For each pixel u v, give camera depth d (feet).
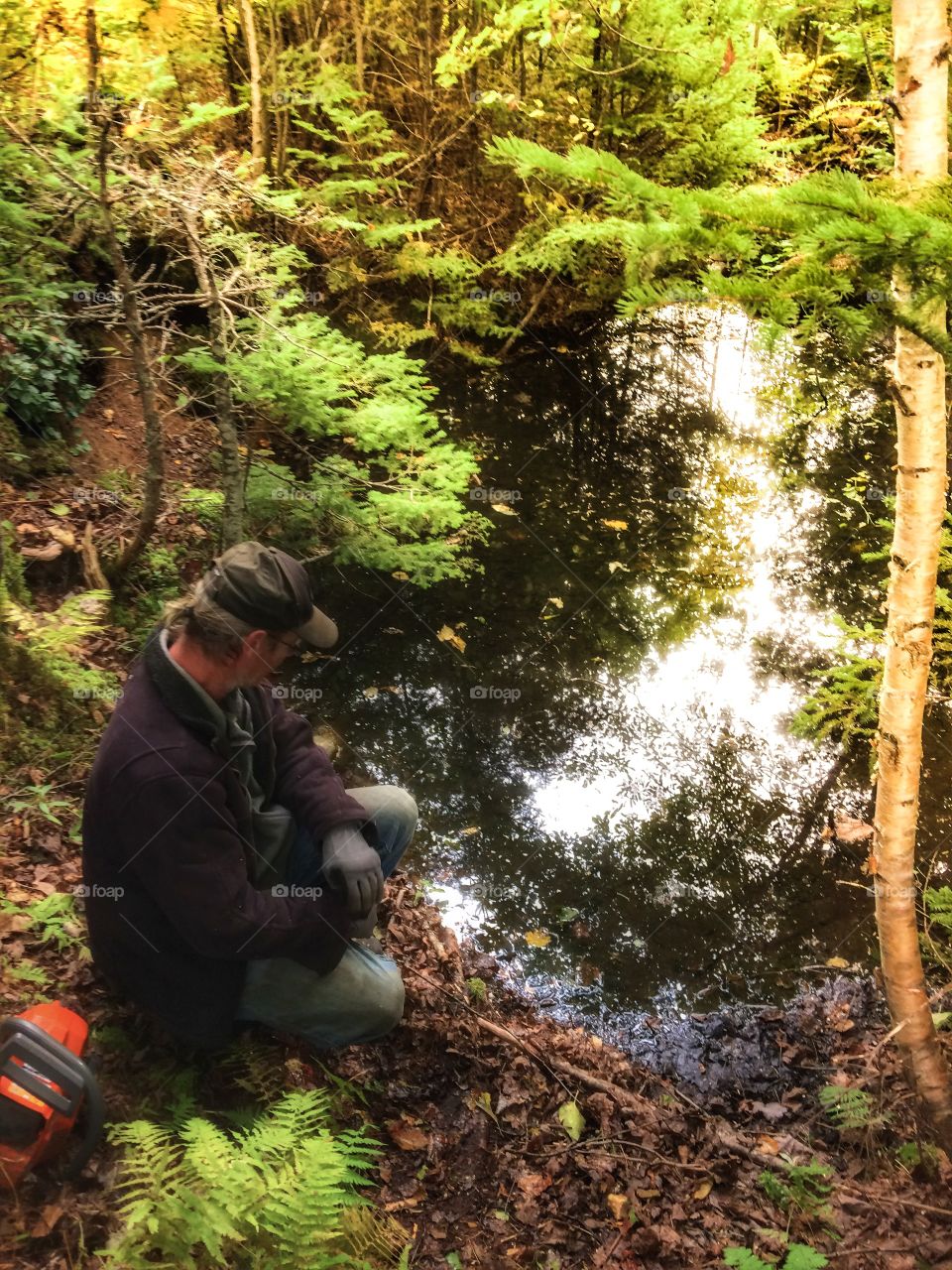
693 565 18.26
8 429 15.49
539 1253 8.23
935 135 7.04
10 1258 6.78
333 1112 8.89
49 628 12.26
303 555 15.53
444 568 15.69
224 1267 6.80
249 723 7.98
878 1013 11.35
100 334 17.93
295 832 8.65
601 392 22.79
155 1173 6.81
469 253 23.27
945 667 15.80
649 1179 9.03
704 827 13.51
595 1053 10.61
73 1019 7.61
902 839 8.66
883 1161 9.30
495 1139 9.25
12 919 9.60
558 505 19.43
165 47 19.74
